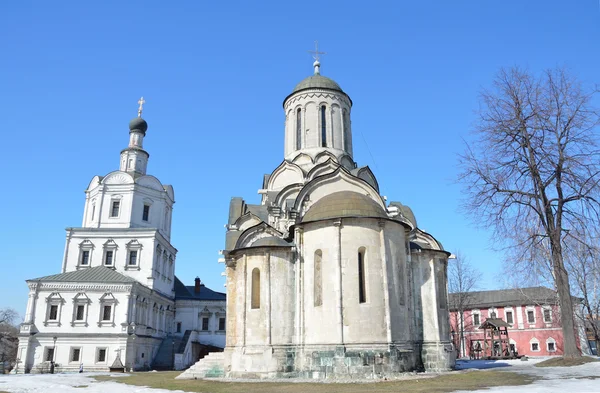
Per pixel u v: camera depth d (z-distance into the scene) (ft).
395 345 81.20
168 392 71.97
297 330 84.94
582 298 146.51
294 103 124.77
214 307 229.04
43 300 168.14
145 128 230.07
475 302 232.73
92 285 171.01
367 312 80.94
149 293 190.08
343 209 86.38
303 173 111.14
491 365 116.98
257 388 69.97
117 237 197.67
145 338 183.01
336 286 82.23
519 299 220.23
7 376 134.21
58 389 86.07
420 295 98.73
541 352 206.69
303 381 76.02
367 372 77.05
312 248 87.15
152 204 214.69
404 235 92.07
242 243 95.25
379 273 83.56
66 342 164.86
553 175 92.53
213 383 80.12
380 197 100.73
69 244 195.62
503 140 97.14
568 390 52.65
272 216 101.71
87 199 214.69
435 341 95.30
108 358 164.76
